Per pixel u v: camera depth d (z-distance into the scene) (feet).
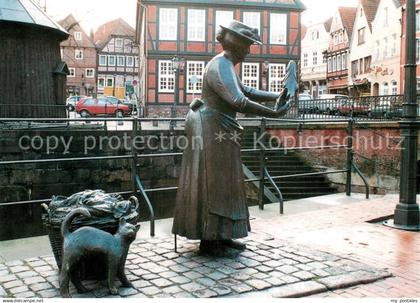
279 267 14.71
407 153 22.03
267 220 22.47
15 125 52.65
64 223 12.13
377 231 20.76
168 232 19.79
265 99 16.63
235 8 115.44
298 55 118.11
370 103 63.77
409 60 22.22
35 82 68.59
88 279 13.08
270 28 117.08
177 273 14.05
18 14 67.05
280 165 57.00
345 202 27.66
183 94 113.91
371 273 14.46
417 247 18.24
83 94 249.14
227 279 13.53
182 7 113.70
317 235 19.74
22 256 16.20
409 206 21.70
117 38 254.06
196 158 15.35
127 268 14.51
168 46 114.01
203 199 15.24
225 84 14.75
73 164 52.95
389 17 160.66
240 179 15.72
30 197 51.19
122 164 54.65
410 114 22.06
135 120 22.65
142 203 43.60
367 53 177.47
